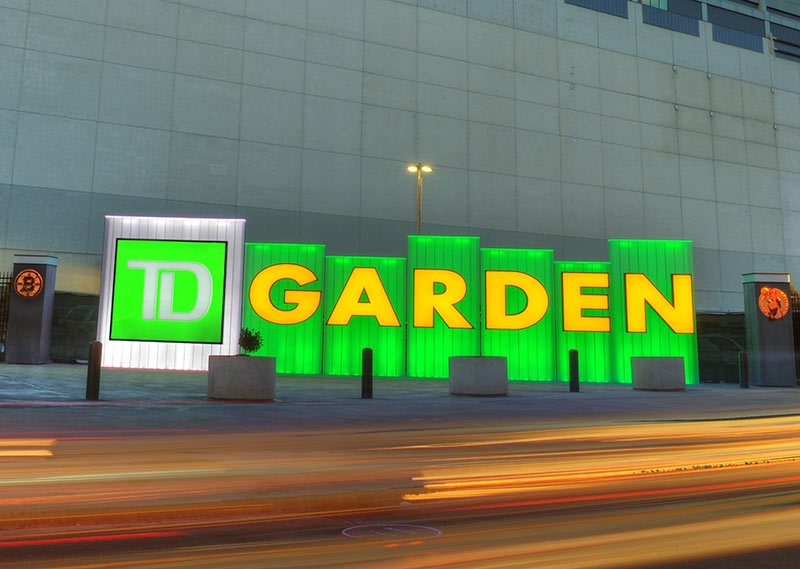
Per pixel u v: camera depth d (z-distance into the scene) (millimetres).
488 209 33219
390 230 31438
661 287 24906
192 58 29531
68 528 4613
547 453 8289
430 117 32844
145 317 23969
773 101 41781
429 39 33438
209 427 10094
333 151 31047
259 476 6484
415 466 7219
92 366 12578
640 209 36562
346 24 32062
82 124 27859
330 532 4652
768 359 23875
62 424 9680
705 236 37969
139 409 11523
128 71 28641
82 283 27203
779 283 24531
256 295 24500
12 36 27328
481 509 5375
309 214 30297
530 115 34875
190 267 24234
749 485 6430
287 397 15055
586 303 24922
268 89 30438
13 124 26969
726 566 3926
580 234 34938
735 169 39594
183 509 5188
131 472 6477
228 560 3941
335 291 24812
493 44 34719
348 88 31672
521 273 24938
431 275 24703
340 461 7445
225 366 13844
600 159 36062
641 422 12258
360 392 16984
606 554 4145
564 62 36188
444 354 24391
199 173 29047
